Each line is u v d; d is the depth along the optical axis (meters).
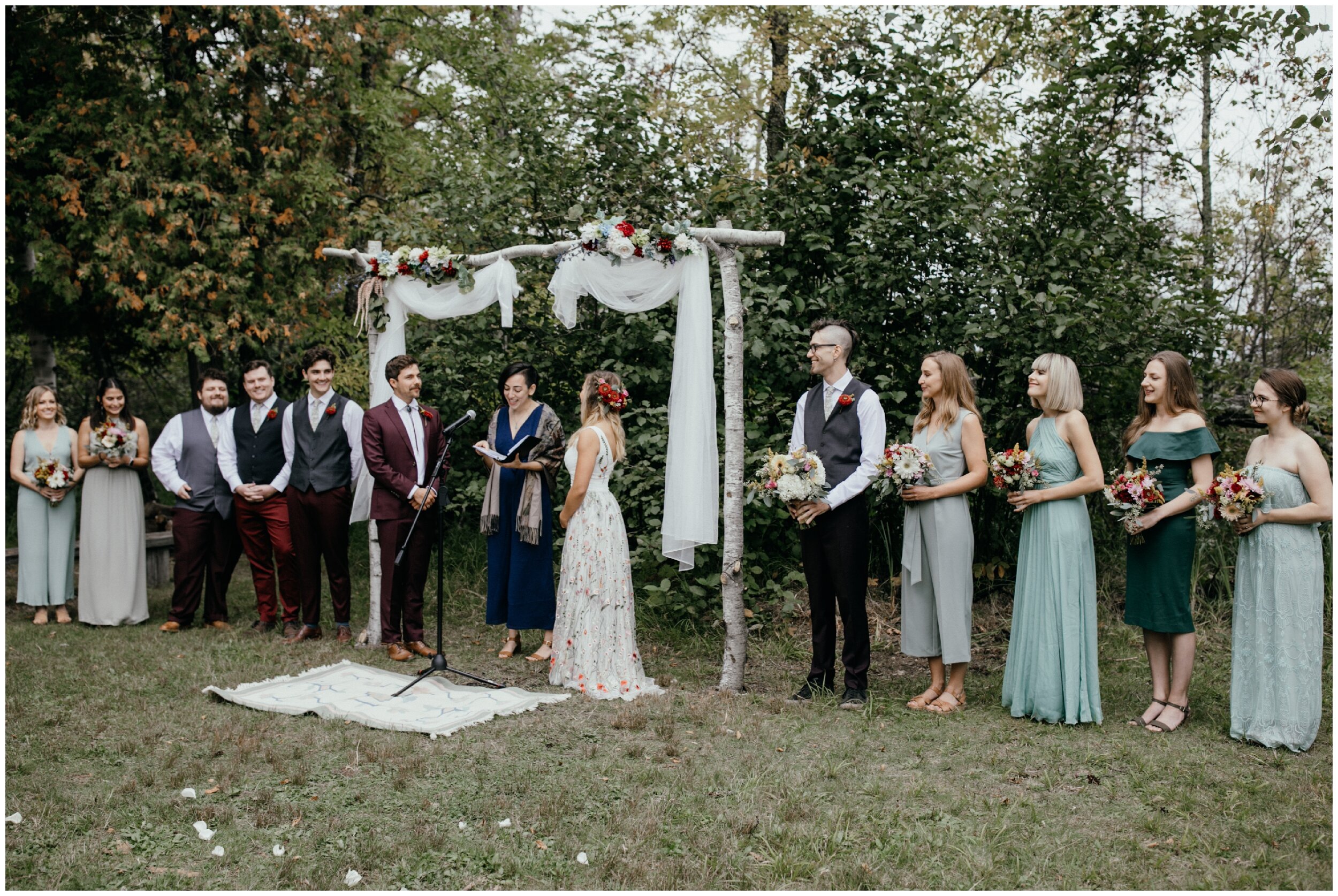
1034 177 6.18
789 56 9.48
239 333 9.17
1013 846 3.10
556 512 6.55
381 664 5.50
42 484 6.66
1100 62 6.41
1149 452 4.32
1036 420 4.61
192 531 6.48
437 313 5.85
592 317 6.99
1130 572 4.42
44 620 6.70
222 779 3.63
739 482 4.92
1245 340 8.75
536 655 5.61
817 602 4.80
